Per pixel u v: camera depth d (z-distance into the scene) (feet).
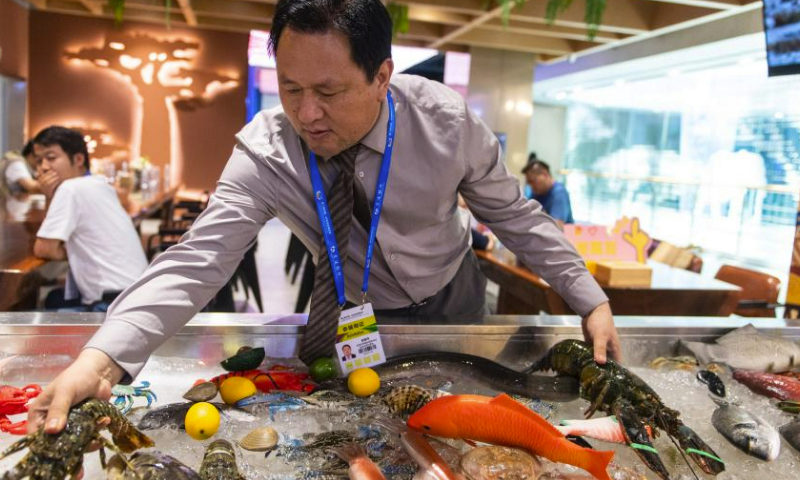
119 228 8.75
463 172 4.50
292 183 4.27
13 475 2.58
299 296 12.47
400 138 4.34
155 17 21.83
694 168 25.08
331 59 3.31
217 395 4.09
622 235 10.94
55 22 23.53
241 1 19.45
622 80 27.27
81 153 9.36
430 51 23.70
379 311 5.21
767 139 20.83
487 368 4.39
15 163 14.84
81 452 2.74
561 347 4.52
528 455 3.29
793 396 4.33
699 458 3.41
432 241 4.87
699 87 24.50
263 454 3.37
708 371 4.65
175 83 24.75
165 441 3.48
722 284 10.57
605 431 3.61
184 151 25.27
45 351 4.21
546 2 16.53
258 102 28.55
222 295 10.47
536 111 38.09
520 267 11.40
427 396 4.03
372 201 4.48
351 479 3.09
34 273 8.29
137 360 3.31
